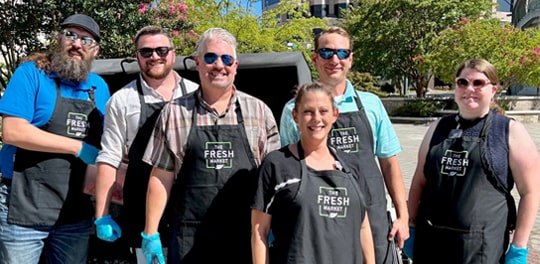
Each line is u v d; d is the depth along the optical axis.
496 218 2.45
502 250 2.49
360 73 26.72
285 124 2.75
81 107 2.79
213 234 2.42
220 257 2.43
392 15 22.73
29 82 2.64
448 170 2.55
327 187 2.22
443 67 18.55
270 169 2.26
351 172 2.35
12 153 2.76
